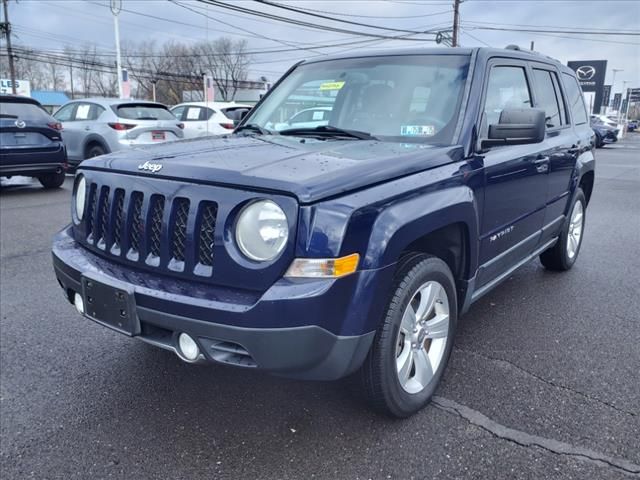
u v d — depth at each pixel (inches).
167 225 98.6
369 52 154.6
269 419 114.0
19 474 97.4
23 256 232.5
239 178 93.4
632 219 334.6
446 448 104.3
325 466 99.4
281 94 161.6
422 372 115.1
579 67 2139.5
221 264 92.6
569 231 210.8
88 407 118.5
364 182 96.6
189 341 96.3
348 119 140.5
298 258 89.1
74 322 163.0
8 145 365.4
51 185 418.6
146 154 113.5
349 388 110.3
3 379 129.6
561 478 96.3
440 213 107.6
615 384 128.5
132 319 99.1
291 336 88.2
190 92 2326.5
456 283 127.6
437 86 134.7
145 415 115.5
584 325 163.3
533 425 111.8
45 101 2600.9
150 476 97.0
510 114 125.1
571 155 188.5
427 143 124.7
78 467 99.3
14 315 167.8
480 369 135.2
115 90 2721.5
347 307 92.4
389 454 102.7
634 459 101.3
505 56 150.1
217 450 104.0
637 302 183.0
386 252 95.4
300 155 108.1
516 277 210.2
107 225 110.3
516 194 145.5
